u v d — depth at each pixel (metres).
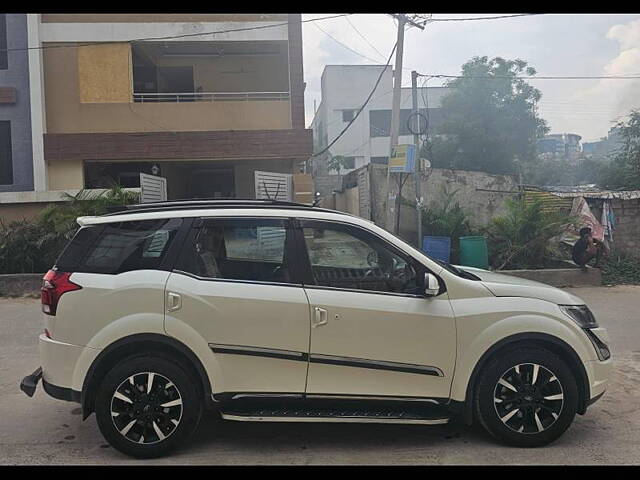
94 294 4.22
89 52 17.89
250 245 4.41
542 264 13.55
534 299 4.46
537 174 31.58
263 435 4.73
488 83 28.61
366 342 4.25
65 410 5.38
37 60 17.62
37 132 17.61
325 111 41.41
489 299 4.40
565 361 4.48
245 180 21.06
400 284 4.42
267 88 21.19
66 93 17.86
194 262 4.33
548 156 40.81
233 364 4.20
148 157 17.88
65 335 4.22
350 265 4.44
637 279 13.14
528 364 4.36
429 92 39.75
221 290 4.23
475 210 17.52
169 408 4.23
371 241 4.48
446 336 4.29
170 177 20.30
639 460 4.24
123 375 4.18
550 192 16.75
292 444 4.55
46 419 5.15
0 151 17.84
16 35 17.64
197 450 4.45
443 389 4.32
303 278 4.34
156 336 4.16
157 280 4.24
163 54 20.47
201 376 4.19
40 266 12.71
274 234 4.43
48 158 17.67
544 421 4.38
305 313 4.23
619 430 4.82
